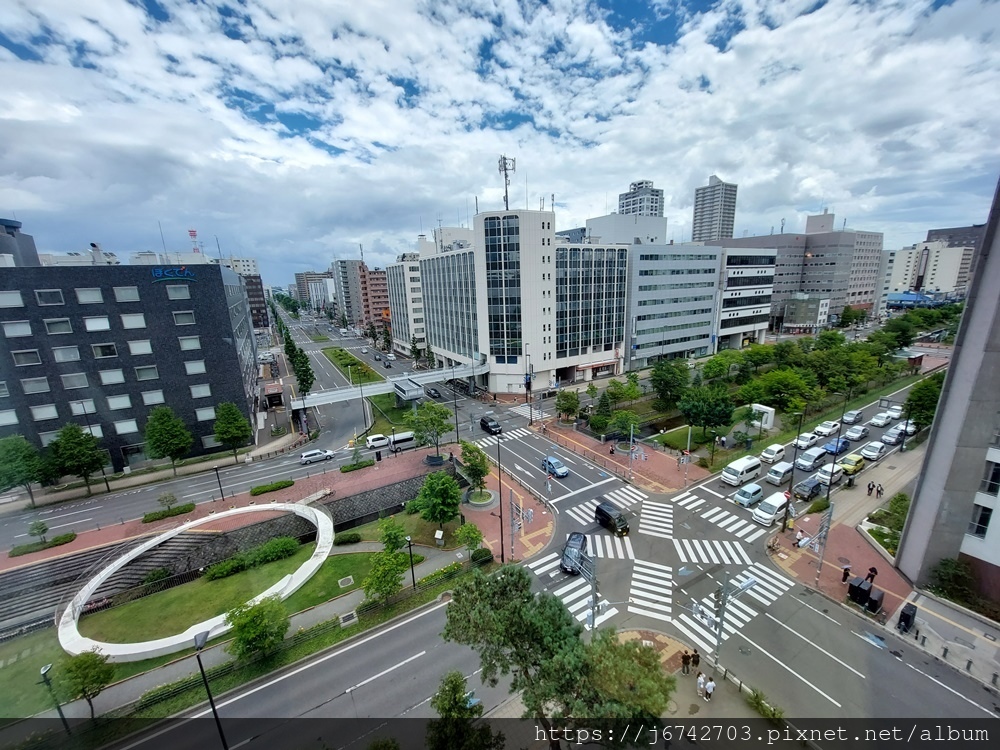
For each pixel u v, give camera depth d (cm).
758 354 7288
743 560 2825
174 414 4622
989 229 2117
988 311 2123
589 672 1393
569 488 3862
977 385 2183
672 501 3603
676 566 2783
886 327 8956
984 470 2261
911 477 3841
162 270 4488
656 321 8244
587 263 7031
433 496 3036
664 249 7969
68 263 5431
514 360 6744
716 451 4531
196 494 3938
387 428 5641
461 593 1738
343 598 2595
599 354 7575
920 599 2402
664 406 5788
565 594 2542
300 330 17162
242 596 2642
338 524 3422
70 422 4238
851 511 3334
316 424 6009
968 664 1977
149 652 2195
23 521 3566
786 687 1897
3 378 3956
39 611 2617
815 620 2294
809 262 12412
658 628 2273
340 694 1961
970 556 2355
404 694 1950
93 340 4269
